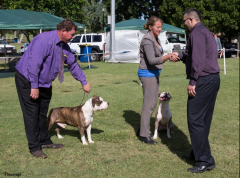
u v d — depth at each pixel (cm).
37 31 1642
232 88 851
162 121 439
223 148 398
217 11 2094
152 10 2802
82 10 1994
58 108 416
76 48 1966
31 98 339
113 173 312
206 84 311
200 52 300
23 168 320
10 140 411
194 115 320
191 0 2172
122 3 2806
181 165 341
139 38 1719
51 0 1762
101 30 4069
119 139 426
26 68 331
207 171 327
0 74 1180
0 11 1254
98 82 980
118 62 1767
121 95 754
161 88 853
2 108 605
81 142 411
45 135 380
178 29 1927
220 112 587
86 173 312
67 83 963
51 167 325
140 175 311
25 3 1730
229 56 2228
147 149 390
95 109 390
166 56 367
